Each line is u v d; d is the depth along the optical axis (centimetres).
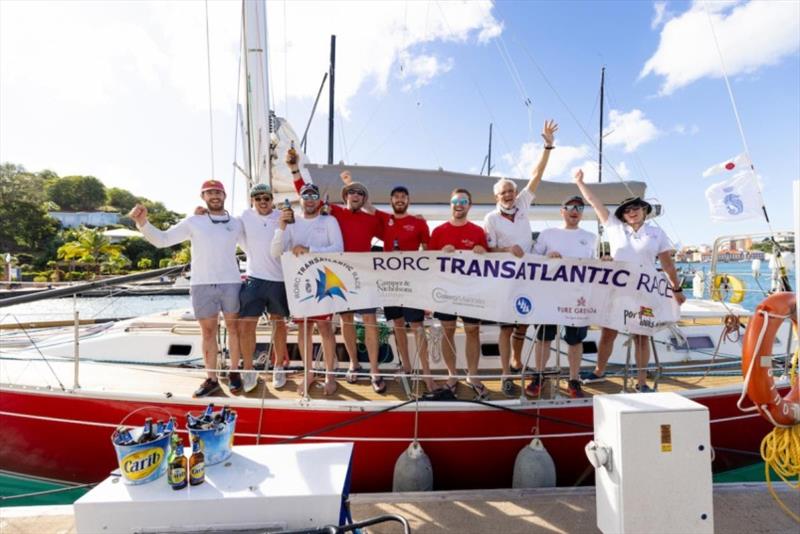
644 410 207
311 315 362
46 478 344
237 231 379
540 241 405
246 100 524
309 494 194
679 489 207
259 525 193
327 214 401
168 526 192
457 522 261
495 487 340
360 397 354
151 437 211
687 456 207
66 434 338
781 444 243
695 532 207
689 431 208
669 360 464
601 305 362
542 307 359
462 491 291
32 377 373
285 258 365
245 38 519
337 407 330
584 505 276
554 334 396
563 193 523
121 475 207
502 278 361
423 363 371
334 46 1232
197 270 362
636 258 373
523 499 283
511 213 399
